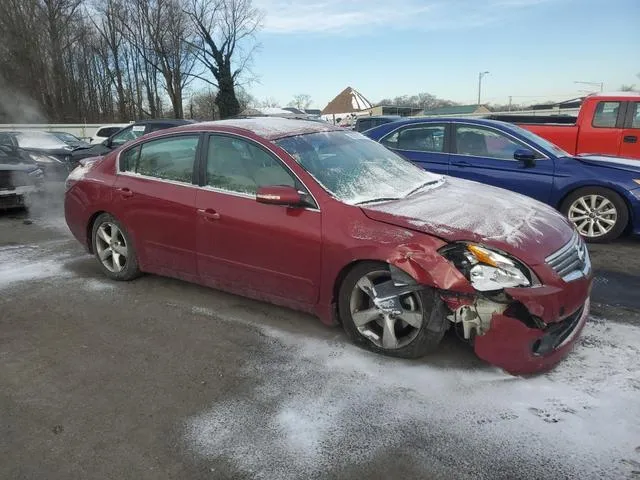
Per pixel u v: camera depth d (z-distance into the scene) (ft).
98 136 73.56
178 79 145.38
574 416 8.94
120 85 159.02
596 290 15.40
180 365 11.13
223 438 8.67
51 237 23.06
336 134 14.84
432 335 10.45
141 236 15.26
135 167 15.70
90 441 8.68
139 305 14.51
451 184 14.29
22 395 10.09
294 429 8.86
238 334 12.53
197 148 14.08
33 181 28.99
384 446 8.38
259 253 12.56
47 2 139.85
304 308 12.32
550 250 10.26
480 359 10.80
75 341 12.38
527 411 9.12
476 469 7.82
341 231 11.22
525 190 21.43
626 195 20.10
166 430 8.92
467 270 9.94
